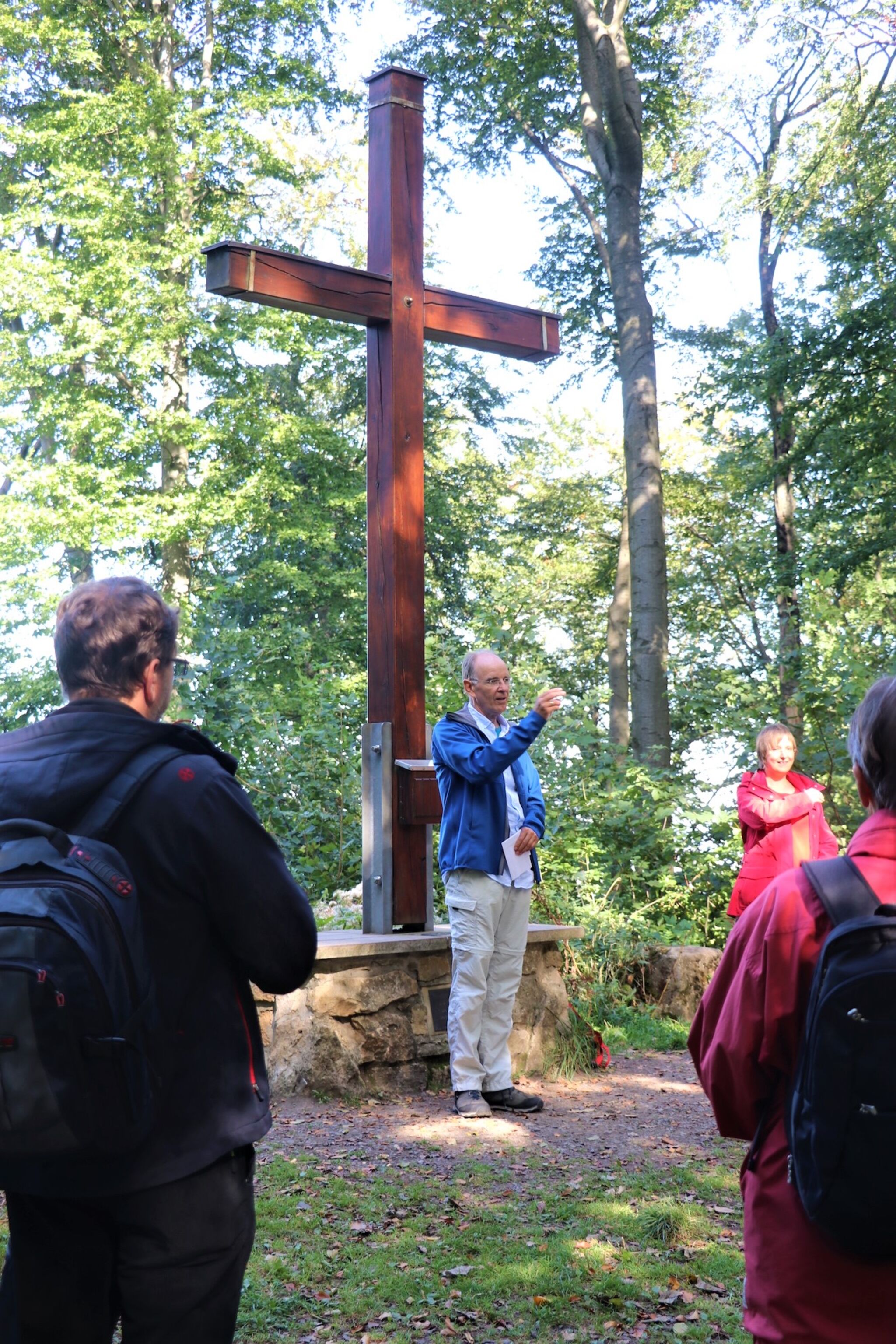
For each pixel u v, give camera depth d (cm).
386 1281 344
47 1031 153
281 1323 320
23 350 1891
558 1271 353
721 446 2592
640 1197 419
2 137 2002
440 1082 585
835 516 1802
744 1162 183
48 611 1945
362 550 2330
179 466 2017
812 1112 156
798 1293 165
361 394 2502
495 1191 423
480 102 2152
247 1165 183
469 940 535
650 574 1634
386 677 620
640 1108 554
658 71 2102
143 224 1889
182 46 2170
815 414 1905
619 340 1719
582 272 2312
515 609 1023
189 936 180
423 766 609
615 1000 758
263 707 980
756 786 657
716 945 950
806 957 171
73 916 160
